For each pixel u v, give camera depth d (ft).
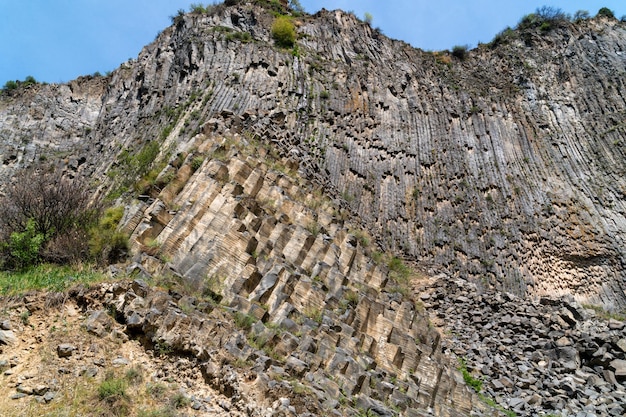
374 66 147.84
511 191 132.46
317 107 124.47
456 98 149.28
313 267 49.55
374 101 136.05
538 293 116.98
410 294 69.87
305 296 44.47
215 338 34.37
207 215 45.85
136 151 113.09
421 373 48.65
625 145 153.17
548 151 146.72
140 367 31.81
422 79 151.53
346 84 134.92
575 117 157.69
